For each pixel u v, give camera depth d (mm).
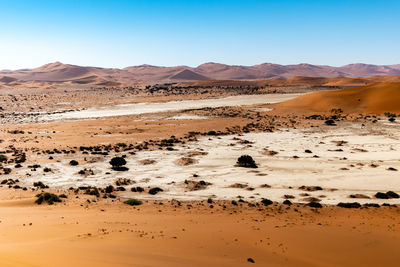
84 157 62625
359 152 64125
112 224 23828
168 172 52594
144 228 22781
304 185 44625
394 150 64938
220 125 102875
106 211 31078
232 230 23188
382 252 19594
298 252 19016
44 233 20203
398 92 131625
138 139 82750
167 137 84812
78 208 32438
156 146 73438
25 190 42156
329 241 21297
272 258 17562
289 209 33500
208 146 72562
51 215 27750
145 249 16984
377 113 115812
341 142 73250
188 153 65188
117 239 18984
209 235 21359
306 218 29453
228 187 44406
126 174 51562
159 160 60469
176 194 41219
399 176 47562
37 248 15391
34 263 12266
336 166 54156
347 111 123250
